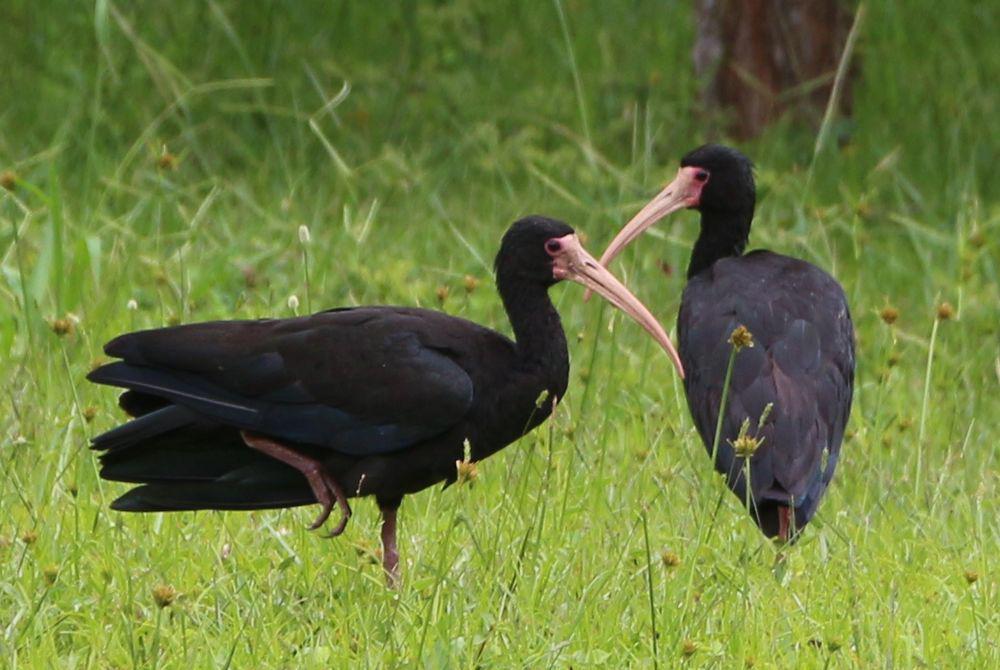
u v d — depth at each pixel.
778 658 8.91
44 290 13.76
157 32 21.02
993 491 11.70
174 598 8.60
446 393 9.78
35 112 19.66
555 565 9.75
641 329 14.87
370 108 20.47
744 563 9.61
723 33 20.12
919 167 19.88
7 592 9.10
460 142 19.50
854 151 19.72
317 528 9.79
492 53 21.81
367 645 8.59
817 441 10.34
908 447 12.57
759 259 11.74
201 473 9.76
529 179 18.91
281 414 9.68
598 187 17.56
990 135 20.48
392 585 9.63
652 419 12.74
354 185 18.27
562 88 20.66
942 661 8.93
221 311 14.11
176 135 19.59
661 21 23.11
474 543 9.59
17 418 11.48
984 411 13.90
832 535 10.78
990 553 10.60
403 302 14.73
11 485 10.69
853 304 15.51
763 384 10.50
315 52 21.30
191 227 15.34
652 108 20.55
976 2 22.97
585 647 8.91
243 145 19.17
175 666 8.47
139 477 9.66
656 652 8.62
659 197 12.91
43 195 13.71
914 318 15.88
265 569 9.78
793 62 20.00
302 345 9.75
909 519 11.04
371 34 22.14
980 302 15.91
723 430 10.45
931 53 22.27
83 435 11.08
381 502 10.03
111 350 9.73
